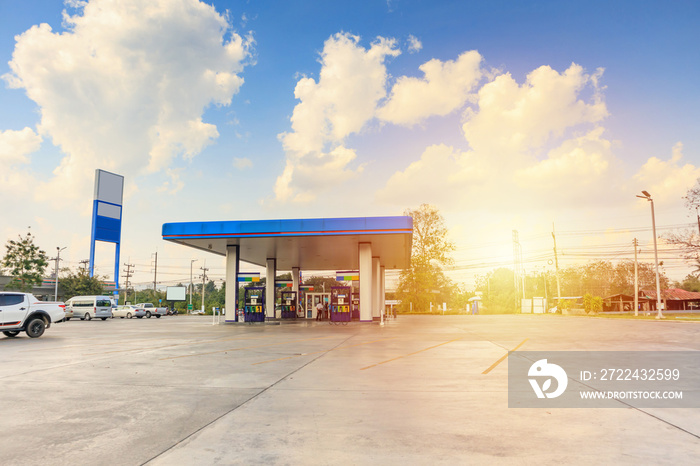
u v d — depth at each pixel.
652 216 38.19
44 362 10.51
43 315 18.17
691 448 4.29
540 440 4.55
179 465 3.89
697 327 24.42
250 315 30.02
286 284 41.38
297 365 9.91
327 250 34.34
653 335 18.41
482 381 7.84
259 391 7.04
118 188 59.56
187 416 5.54
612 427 5.01
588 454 4.12
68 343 15.50
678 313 54.00
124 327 26.97
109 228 58.47
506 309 75.50
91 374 8.73
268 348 13.59
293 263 44.75
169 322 35.69
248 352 12.50
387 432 4.84
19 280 48.28
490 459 4.01
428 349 13.12
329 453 4.19
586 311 60.78
